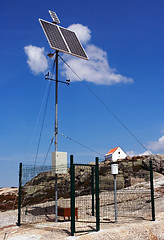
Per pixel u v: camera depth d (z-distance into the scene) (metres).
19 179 16.03
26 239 11.78
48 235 11.95
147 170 33.72
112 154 58.34
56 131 17.05
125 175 31.44
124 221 14.55
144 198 20.84
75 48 19.00
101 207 20.00
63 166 16.36
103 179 28.92
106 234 11.38
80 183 32.59
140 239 11.44
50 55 17.91
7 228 14.99
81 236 11.27
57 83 17.86
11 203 29.25
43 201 27.39
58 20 20.05
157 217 14.95
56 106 17.52
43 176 35.12
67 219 16.55
